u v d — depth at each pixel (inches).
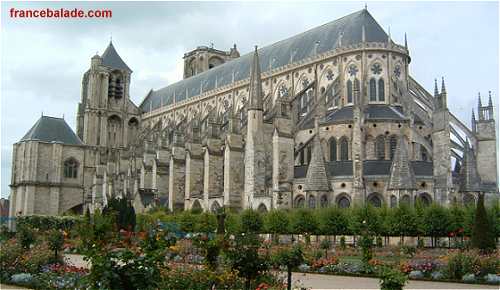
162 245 668.1
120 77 6146.7
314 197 2881.4
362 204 2640.3
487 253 1622.8
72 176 5310.0
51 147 5172.2
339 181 2925.7
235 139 3545.8
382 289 900.6
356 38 3764.8
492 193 2950.3
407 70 3769.7
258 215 2834.6
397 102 3587.6
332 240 2657.5
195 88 5531.5
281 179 3174.2
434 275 1489.9
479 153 3257.9
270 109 3720.5
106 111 5910.4
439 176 2898.6
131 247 646.5
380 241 2432.3
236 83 4643.2
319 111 3425.2
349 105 3629.4
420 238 2482.8
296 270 1676.9
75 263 1790.1
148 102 6417.3
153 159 4611.2
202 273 966.4
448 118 2938.0
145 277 610.5
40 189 5049.2
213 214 3004.4
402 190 2721.5
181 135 4256.9
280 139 3223.4
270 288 935.7
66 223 3737.7
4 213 5930.1
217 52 6914.4
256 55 3447.3
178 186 4151.1
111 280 597.3
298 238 2615.7
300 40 4434.1
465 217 2342.5
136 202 4345.5
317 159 2928.2
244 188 3383.4
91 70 5925.2
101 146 5772.6
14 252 1398.9
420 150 3211.1
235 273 963.3
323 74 3875.5
